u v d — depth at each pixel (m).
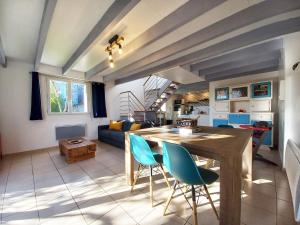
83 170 3.00
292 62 2.71
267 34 2.35
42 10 2.19
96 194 2.16
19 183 2.49
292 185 1.92
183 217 1.69
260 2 1.89
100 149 4.53
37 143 4.49
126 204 1.93
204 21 2.27
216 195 2.10
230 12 2.06
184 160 1.31
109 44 3.11
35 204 1.95
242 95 4.96
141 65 3.96
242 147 1.30
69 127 5.11
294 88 2.71
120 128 5.39
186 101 8.95
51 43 3.14
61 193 2.20
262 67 4.17
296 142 2.71
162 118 7.98
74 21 2.38
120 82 6.14
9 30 2.68
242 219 1.63
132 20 2.35
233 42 2.73
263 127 3.52
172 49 3.06
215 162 3.22
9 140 4.05
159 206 1.89
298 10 1.85
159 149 2.85
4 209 1.85
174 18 2.15
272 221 1.60
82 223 1.62
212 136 1.78
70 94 5.21
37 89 4.37
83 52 3.07
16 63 4.15
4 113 3.98
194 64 4.30
